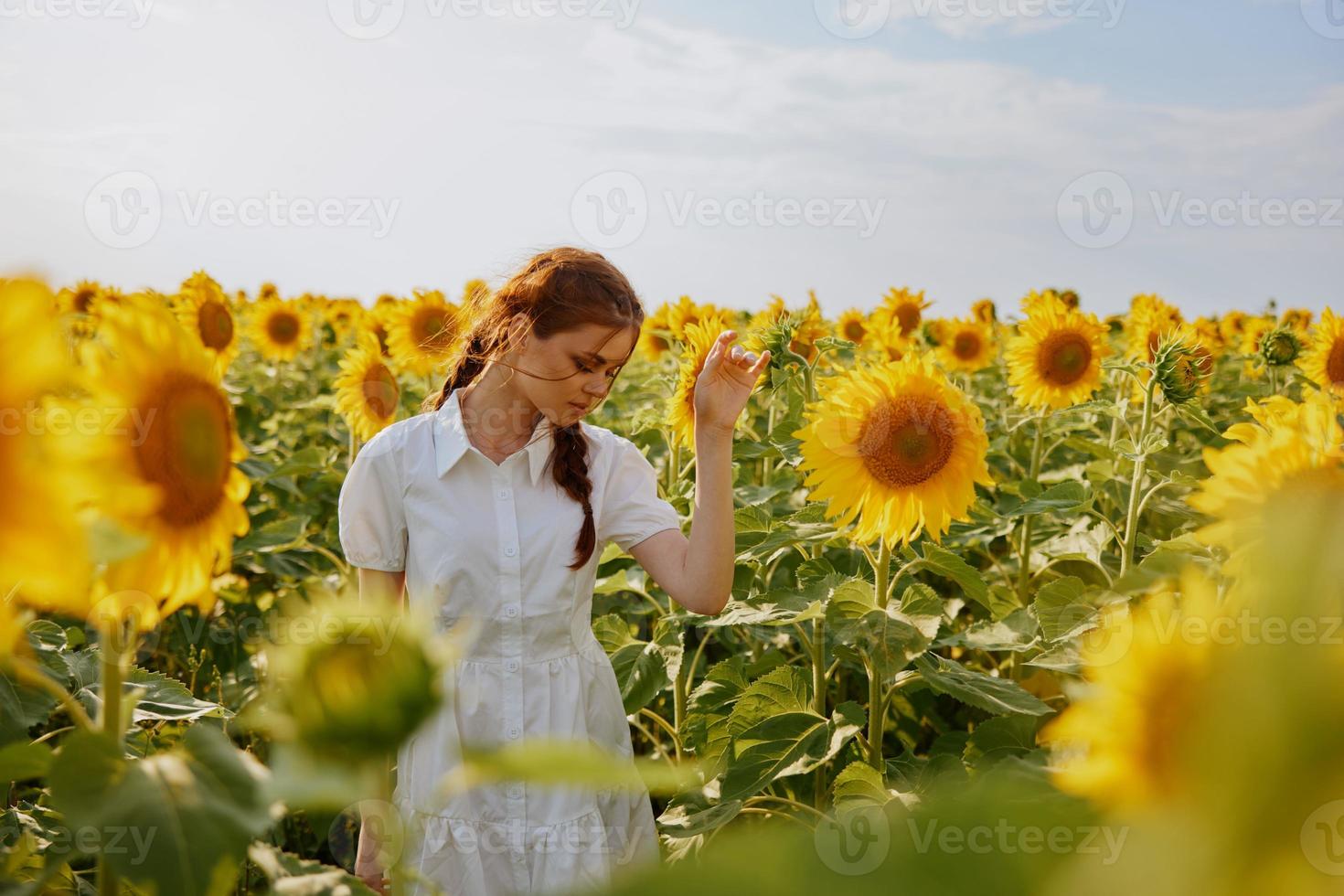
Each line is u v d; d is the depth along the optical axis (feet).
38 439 3.05
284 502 20.06
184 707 6.55
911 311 28.25
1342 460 3.65
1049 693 11.16
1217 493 3.76
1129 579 5.78
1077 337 17.90
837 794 8.70
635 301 8.11
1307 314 31.04
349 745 2.66
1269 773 1.16
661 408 19.26
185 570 4.14
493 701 8.07
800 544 11.80
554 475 8.37
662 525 8.88
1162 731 1.47
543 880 7.65
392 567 8.63
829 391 9.96
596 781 2.43
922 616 9.16
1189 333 12.87
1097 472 15.42
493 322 8.39
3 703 6.01
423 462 8.45
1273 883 1.16
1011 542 16.08
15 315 2.80
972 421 9.39
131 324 3.88
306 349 39.17
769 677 10.14
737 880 1.12
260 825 3.25
